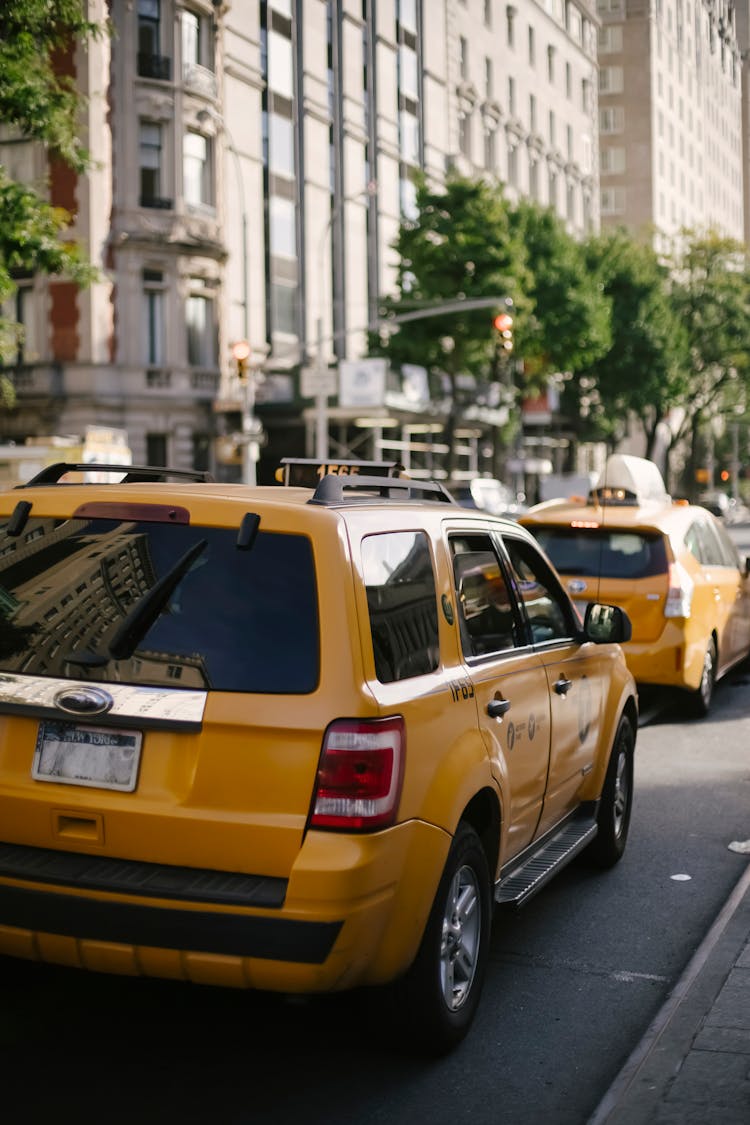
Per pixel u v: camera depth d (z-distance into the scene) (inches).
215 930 148.2
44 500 170.1
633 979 205.5
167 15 1503.4
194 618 156.9
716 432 3833.7
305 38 1807.3
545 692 216.1
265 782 150.8
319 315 1840.6
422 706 163.3
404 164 2078.0
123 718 154.3
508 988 201.0
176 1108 155.0
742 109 5413.4
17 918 154.7
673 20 4136.3
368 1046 175.5
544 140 2709.2
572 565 431.8
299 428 1733.5
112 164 1465.3
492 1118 155.3
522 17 2586.1
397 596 168.4
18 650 161.9
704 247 2645.2
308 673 152.5
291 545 158.7
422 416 1724.9
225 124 1625.2
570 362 1891.0
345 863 147.7
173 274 1524.4
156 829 152.6
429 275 1615.4
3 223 628.7
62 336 1460.4
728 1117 147.5
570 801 241.6
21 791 158.1
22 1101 155.7
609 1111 151.4
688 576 434.0
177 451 1540.4
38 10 617.3
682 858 278.5
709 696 459.5
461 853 172.7
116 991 191.9
